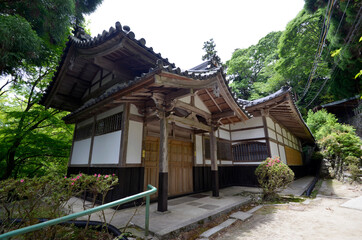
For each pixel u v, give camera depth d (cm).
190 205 513
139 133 548
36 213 287
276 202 589
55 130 961
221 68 516
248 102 1008
